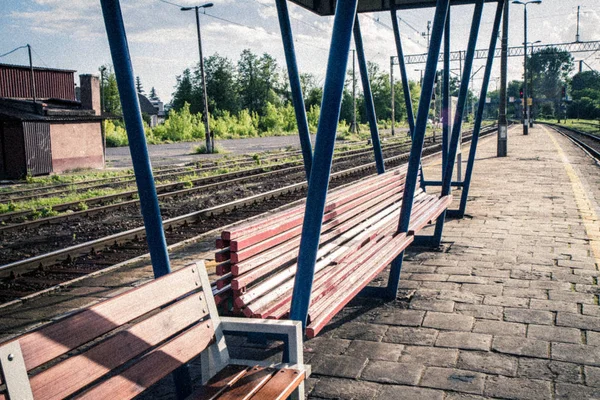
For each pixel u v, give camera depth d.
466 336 4.22
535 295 5.14
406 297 5.14
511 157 22.58
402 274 5.94
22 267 6.97
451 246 7.16
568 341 4.08
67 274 6.95
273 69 124.50
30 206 12.95
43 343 1.89
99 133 26.30
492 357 3.84
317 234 3.05
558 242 7.27
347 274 4.00
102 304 2.20
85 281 6.42
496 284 5.50
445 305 4.93
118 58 2.85
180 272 2.70
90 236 9.61
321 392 3.41
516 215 9.30
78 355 2.04
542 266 6.12
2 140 22.19
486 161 20.62
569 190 12.30
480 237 7.66
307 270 3.06
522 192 12.05
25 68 28.39
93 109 27.03
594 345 4.00
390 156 28.05
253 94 123.00
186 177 18.31
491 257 6.55
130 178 19.70
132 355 2.26
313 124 80.12
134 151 2.95
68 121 24.31
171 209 12.33
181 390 3.11
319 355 3.96
